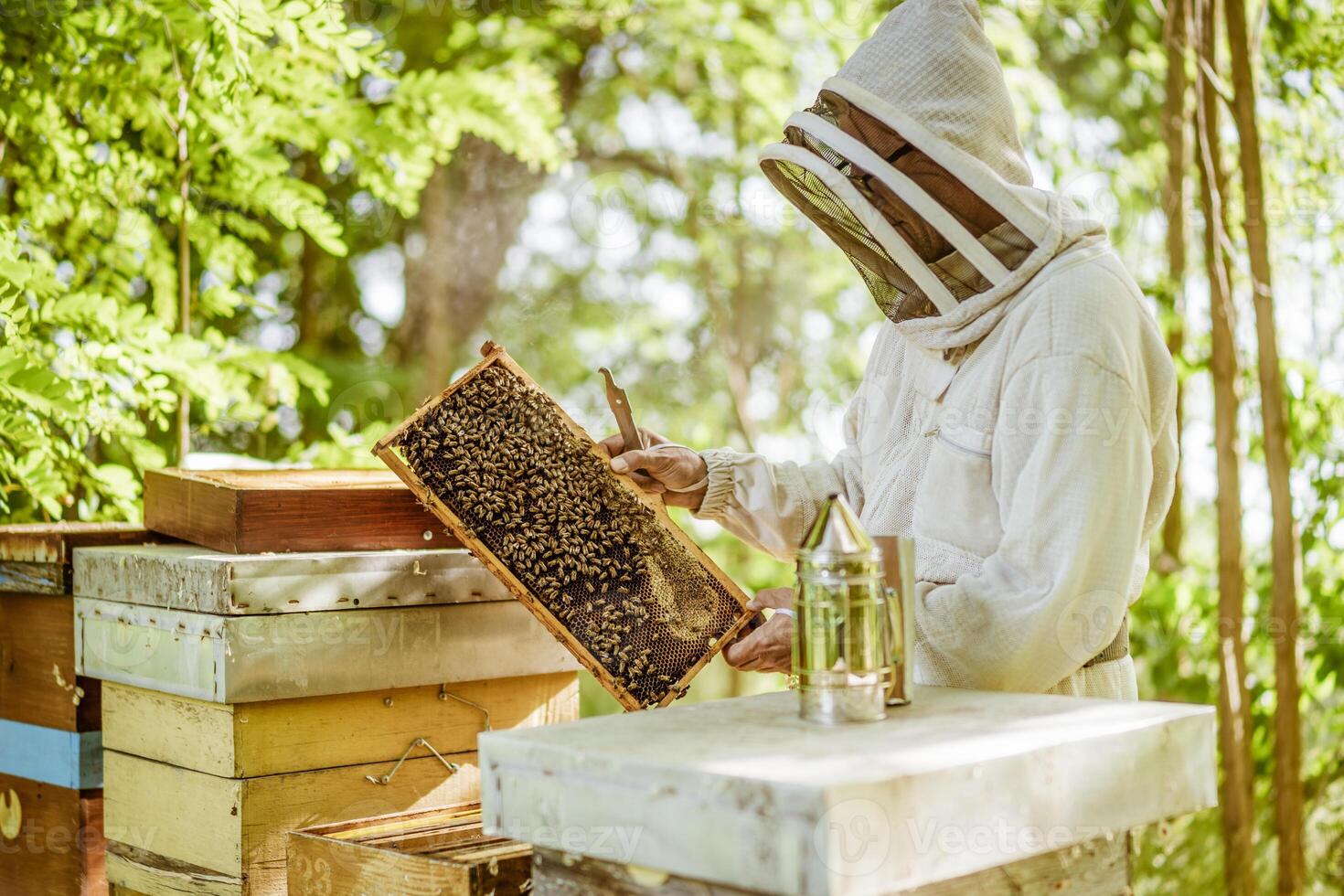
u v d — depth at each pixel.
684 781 1.15
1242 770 3.93
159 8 2.96
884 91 1.77
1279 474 3.86
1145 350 1.80
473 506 1.90
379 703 1.99
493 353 2.06
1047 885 1.37
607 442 2.10
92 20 3.02
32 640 2.23
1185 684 4.50
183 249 3.19
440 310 8.19
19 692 2.26
